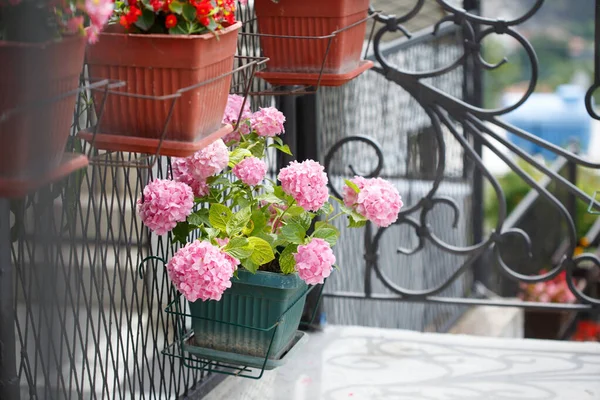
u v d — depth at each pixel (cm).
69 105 146
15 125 135
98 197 291
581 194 282
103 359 271
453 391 265
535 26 1479
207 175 203
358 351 293
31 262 174
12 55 132
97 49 171
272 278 202
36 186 139
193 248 184
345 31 236
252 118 223
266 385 267
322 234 209
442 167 295
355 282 392
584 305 293
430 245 473
